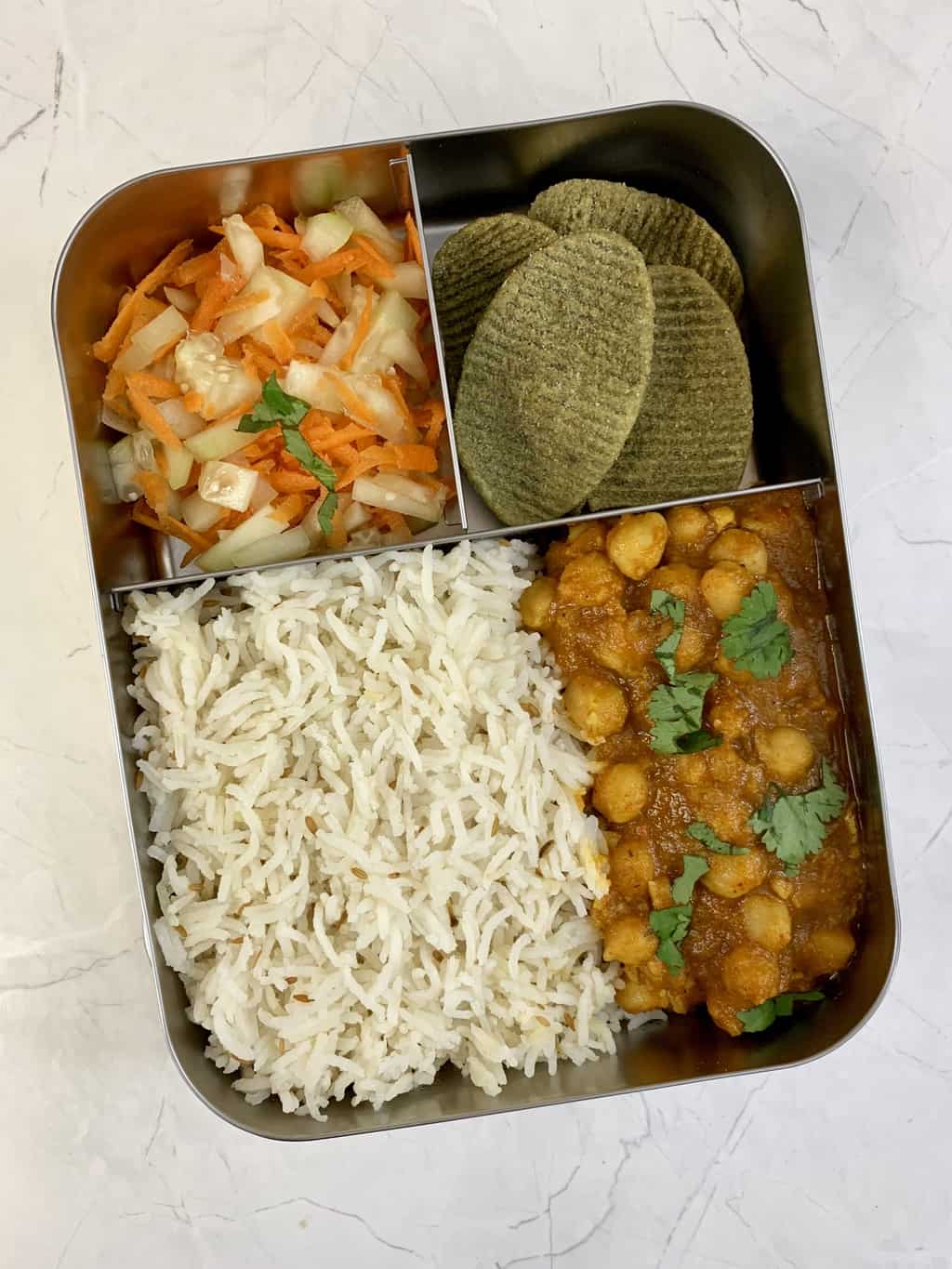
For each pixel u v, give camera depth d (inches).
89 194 8.7
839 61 8.9
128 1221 8.6
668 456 8.2
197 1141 8.7
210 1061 7.9
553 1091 7.7
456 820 7.8
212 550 8.0
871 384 8.8
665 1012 8.3
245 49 8.8
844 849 7.9
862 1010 7.6
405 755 7.8
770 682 7.8
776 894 7.8
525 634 8.1
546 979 8.0
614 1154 8.8
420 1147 8.7
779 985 7.7
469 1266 8.7
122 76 8.7
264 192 8.0
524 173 8.3
